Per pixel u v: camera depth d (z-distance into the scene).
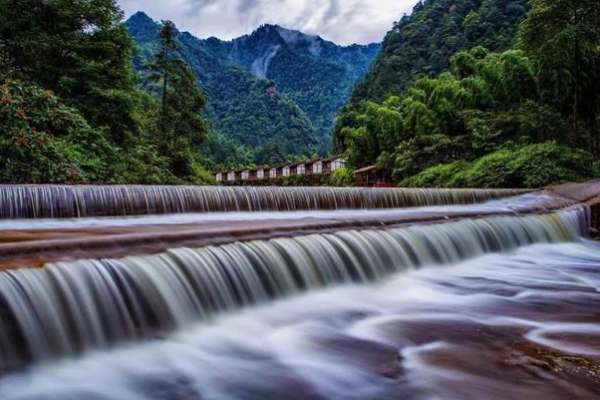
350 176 39.72
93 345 4.17
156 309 4.64
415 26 91.56
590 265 8.95
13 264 4.09
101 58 19.59
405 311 5.79
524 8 71.88
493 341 4.66
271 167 67.50
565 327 5.13
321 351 4.44
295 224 7.15
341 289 6.47
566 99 24.78
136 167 20.48
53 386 3.64
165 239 5.35
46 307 3.96
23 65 17.23
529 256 9.79
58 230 6.65
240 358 4.27
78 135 15.15
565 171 20.59
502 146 25.88
